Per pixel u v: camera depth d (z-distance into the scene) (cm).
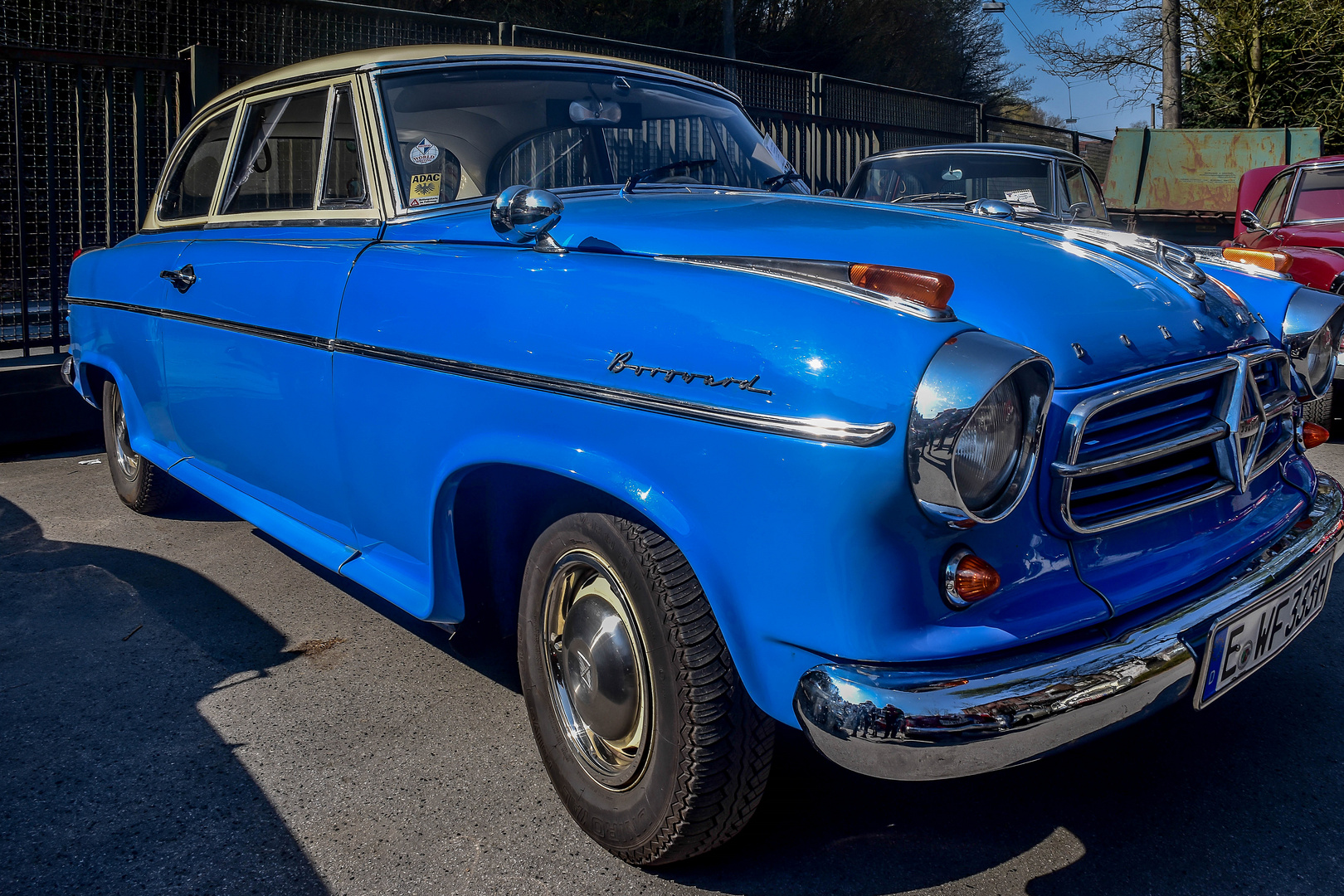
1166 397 207
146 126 679
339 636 340
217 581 390
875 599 172
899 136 1278
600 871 219
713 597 186
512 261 236
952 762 170
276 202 330
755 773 198
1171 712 282
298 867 221
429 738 275
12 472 554
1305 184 835
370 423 259
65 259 679
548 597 226
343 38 754
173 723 283
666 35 2028
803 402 172
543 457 209
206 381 337
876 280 182
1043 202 723
